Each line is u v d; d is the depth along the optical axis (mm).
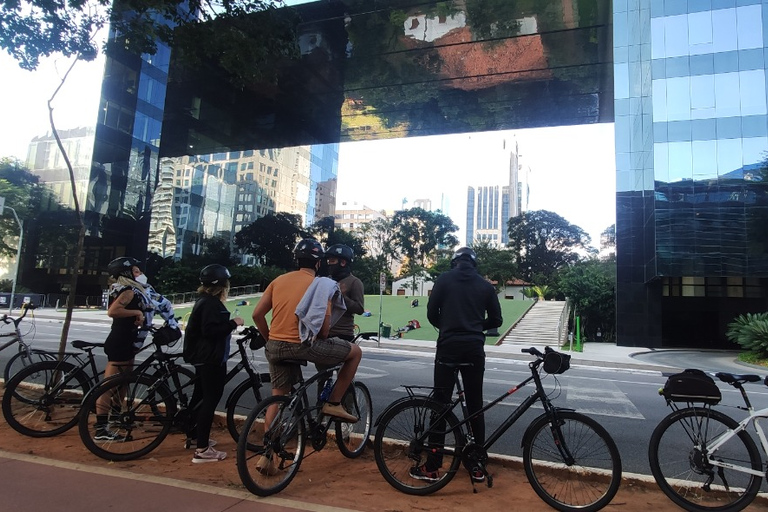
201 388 4621
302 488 3717
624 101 30531
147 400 4371
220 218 58875
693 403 3943
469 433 3920
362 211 157625
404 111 47406
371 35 34094
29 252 43656
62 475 3619
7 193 42031
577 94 42188
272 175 66438
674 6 27609
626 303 29141
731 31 26609
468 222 178375
